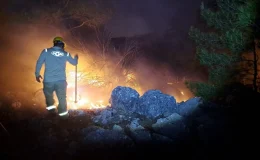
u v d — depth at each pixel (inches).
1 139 178.7
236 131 195.5
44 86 215.8
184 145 183.0
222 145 178.5
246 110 227.5
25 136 185.9
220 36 271.4
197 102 240.1
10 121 208.2
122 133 191.5
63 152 169.5
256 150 169.8
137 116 227.8
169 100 231.8
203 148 177.0
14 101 251.3
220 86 261.3
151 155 169.8
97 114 235.9
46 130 197.0
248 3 239.0
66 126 207.2
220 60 262.4
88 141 177.9
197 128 202.2
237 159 160.9
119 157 166.4
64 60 221.3
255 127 200.4
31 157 161.0
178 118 213.3
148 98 230.2
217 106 239.9
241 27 252.7
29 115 227.3
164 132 197.9
